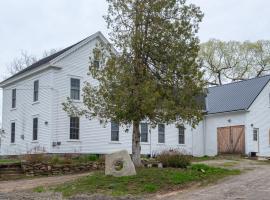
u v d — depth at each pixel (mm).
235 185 15625
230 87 39031
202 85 18094
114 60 17984
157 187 15242
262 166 23359
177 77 18156
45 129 28312
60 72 28547
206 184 16125
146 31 18422
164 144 33781
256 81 36719
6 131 33469
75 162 22875
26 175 21031
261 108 35031
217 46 57344
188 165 20609
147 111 17062
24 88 31562
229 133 35219
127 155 17438
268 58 55906
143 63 18438
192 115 17922
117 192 14555
